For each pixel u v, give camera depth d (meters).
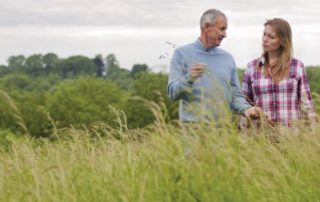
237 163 5.25
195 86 7.84
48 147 6.87
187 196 5.11
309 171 5.57
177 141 5.45
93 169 5.80
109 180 5.50
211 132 5.46
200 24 8.24
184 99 7.88
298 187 5.27
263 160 5.52
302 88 8.66
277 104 8.73
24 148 6.76
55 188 5.55
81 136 6.65
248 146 5.65
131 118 68.00
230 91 8.05
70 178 5.80
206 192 5.09
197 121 5.66
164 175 5.23
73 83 97.19
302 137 6.06
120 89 95.94
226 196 5.08
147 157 5.43
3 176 6.01
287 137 6.20
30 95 90.88
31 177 5.98
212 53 8.22
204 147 5.39
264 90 8.77
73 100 90.00
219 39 8.16
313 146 5.80
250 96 8.98
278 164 5.54
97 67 176.25
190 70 7.55
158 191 5.18
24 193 5.58
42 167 6.40
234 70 8.32
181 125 5.57
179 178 5.19
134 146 5.91
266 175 5.41
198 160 5.28
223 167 5.24
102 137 6.42
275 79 8.71
